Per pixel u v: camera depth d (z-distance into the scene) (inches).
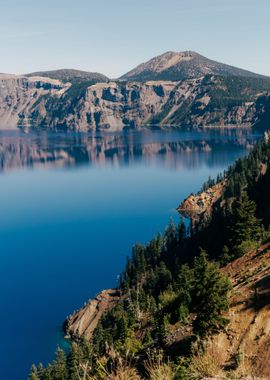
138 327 2755.9
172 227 6446.9
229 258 2893.7
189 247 5472.4
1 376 4190.5
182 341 1625.2
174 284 3316.9
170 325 1915.6
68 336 4817.9
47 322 5216.5
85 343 3233.3
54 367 2960.1
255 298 1562.5
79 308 5580.7
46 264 7327.8
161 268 4837.6
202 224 6574.8
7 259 7657.5
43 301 5836.6
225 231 4586.6
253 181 6993.1
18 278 6727.4
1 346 4724.4
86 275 6756.9
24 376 4192.9
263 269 1929.1
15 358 4503.0
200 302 1531.7
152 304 3093.0
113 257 7588.6
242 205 3159.5
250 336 1373.0
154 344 1800.0
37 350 4638.3
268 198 5359.3
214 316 1491.1
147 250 5930.1
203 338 1450.5
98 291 6136.8
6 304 5772.6
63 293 6087.6
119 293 5157.5
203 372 468.8
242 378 444.5
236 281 2075.5
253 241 3061.0
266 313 1441.9
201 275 1563.7
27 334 4963.1
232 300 1631.4
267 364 1185.4
